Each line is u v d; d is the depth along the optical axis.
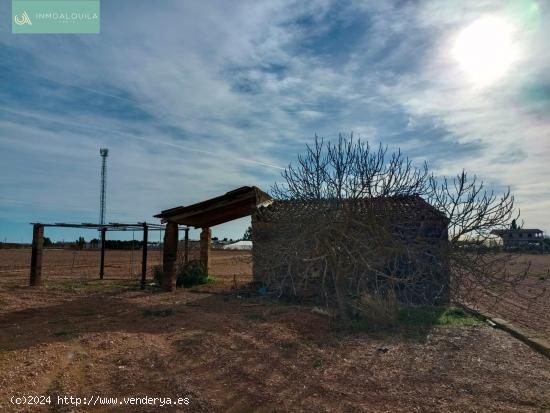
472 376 6.70
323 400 5.73
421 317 10.80
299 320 10.43
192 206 16.86
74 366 6.77
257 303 13.32
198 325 9.92
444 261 10.63
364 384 6.31
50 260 37.72
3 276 22.50
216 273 25.84
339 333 9.34
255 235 13.04
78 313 11.69
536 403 5.69
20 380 6.07
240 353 7.71
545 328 9.97
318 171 10.24
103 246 22.05
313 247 10.24
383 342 8.67
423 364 7.28
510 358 7.68
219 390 6.02
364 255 10.06
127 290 17.00
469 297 12.04
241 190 16.42
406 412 5.37
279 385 6.22
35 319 10.76
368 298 10.19
